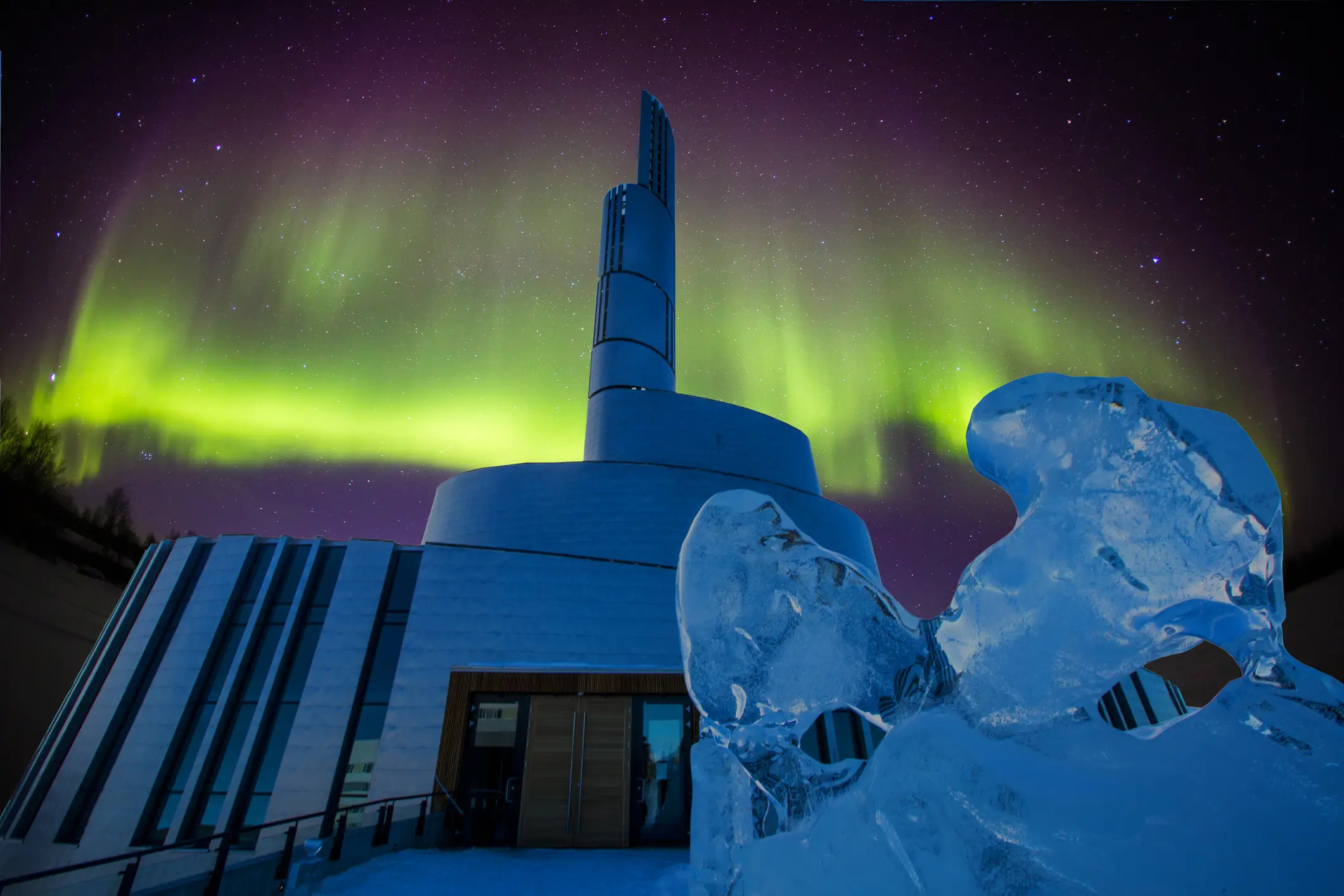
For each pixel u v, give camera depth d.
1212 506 1.28
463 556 13.95
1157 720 14.17
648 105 34.38
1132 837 1.08
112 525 36.06
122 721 13.18
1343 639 34.03
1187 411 1.37
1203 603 1.30
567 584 13.77
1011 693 1.37
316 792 11.83
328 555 14.84
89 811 12.34
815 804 1.64
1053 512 1.41
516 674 11.41
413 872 7.60
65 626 31.33
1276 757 1.12
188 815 11.85
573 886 7.16
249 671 13.45
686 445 23.70
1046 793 1.17
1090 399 1.43
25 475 31.38
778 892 1.38
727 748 1.81
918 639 1.60
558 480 20.81
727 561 1.80
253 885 5.58
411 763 11.87
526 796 10.55
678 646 13.43
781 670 1.69
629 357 26.95
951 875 1.16
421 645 13.09
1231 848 1.03
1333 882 0.96
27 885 11.41
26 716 28.11
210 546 15.21
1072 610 1.34
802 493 22.45
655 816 10.49
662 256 30.11
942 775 1.26
